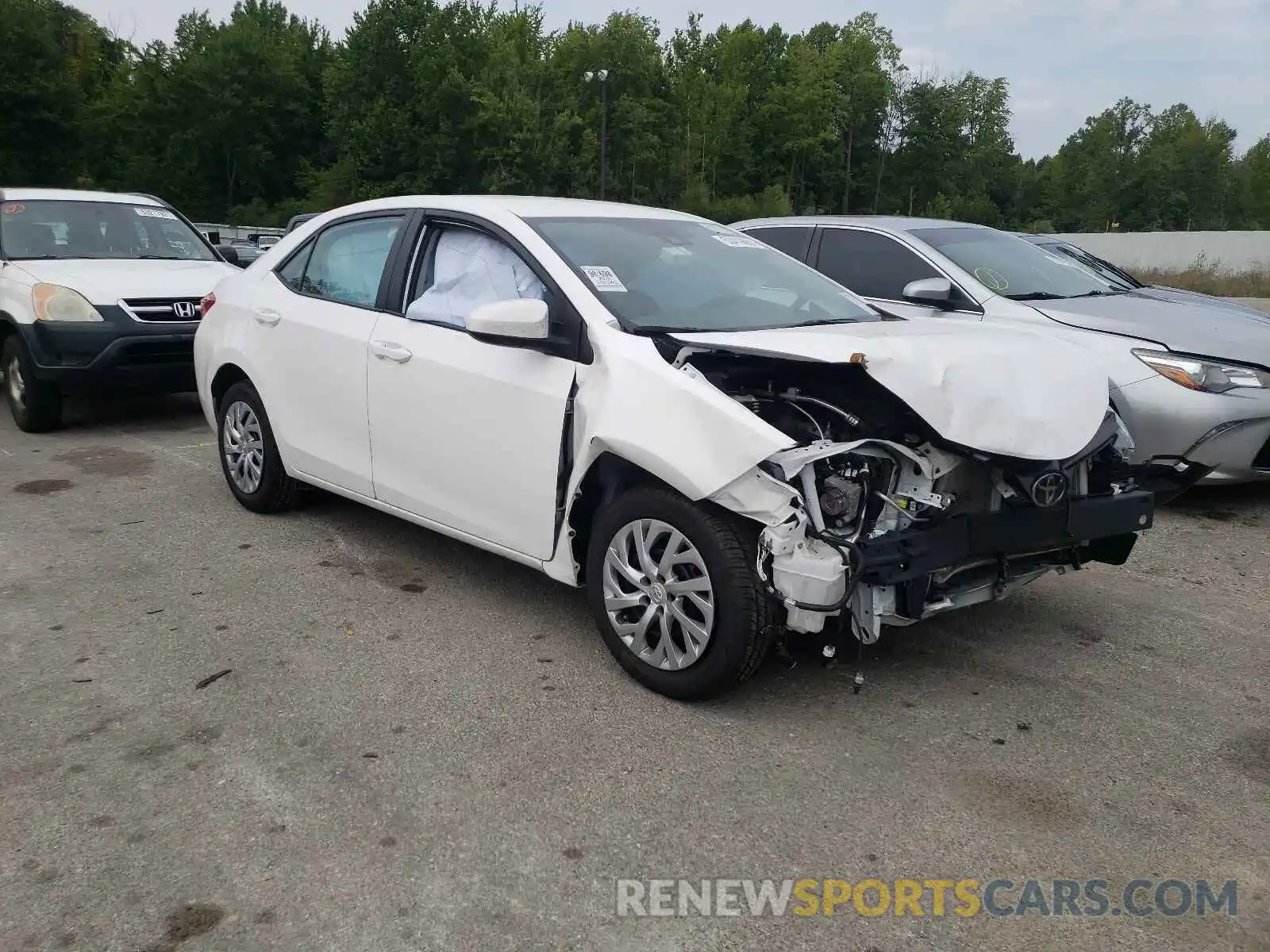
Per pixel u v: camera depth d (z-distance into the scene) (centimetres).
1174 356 564
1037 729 339
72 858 262
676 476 319
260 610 427
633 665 358
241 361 527
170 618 418
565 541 372
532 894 252
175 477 638
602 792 296
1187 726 344
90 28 6844
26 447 720
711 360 351
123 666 374
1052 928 244
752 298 412
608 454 353
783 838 277
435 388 412
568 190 5978
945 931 243
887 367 318
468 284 417
